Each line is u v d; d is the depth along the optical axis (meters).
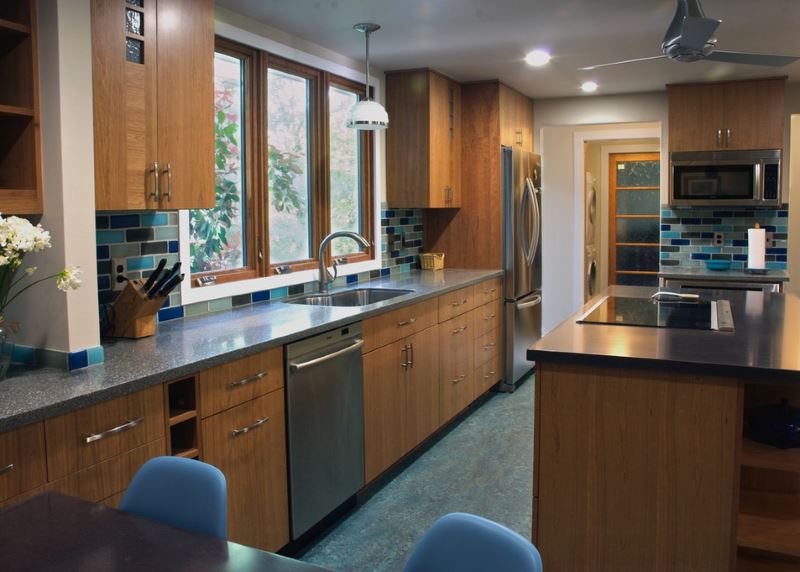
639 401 2.18
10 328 1.98
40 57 2.05
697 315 2.99
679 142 5.21
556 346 2.32
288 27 3.50
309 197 3.96
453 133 4.98
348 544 2.83
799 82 5.16
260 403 2.50
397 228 4.85
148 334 2.58
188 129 2.57
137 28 2.36
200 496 1.39
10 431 1.65
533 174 5.43
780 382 2.00
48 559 1.15
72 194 2.08
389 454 3.44
